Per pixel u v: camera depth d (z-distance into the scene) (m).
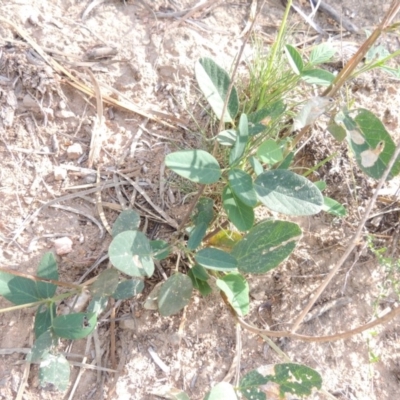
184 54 0.37
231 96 0.31
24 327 0.31
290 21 0.40
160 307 0.30
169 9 0.38
